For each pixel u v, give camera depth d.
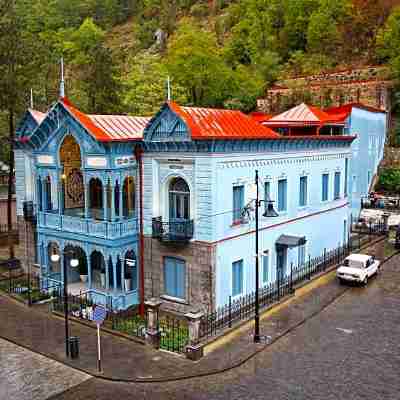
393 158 51.47
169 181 23.41
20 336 21.17
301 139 26.80
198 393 16.52
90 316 22.77
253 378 17.47
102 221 23.58
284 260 27.12
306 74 69.31
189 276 22.78
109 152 22.78
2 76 30.70
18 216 29.69
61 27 103.75
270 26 80.25
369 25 73.62
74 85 59.31
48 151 25.50
